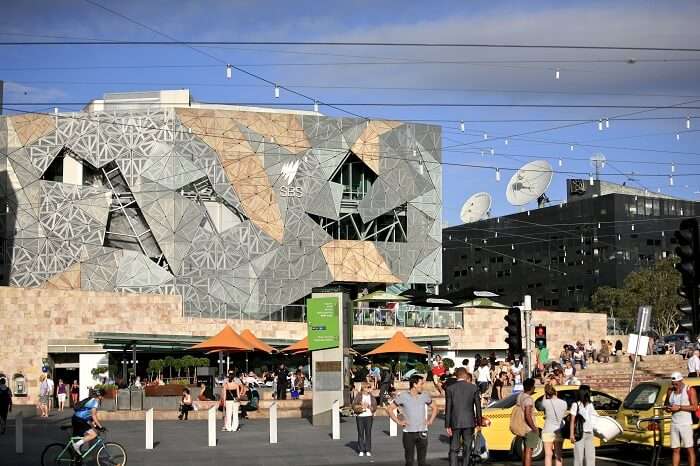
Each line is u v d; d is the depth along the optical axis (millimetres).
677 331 97188
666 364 48906
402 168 80312
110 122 73562
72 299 59312
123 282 72312
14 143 72562
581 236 123688
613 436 19703
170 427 35688
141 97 80312
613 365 48750
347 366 36000
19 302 58000
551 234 127375
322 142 77812
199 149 74375
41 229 71875
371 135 79438
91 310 59875
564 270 125312
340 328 34438
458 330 67938
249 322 65688
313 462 24031
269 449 27016
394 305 70375
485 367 39562
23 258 71562
